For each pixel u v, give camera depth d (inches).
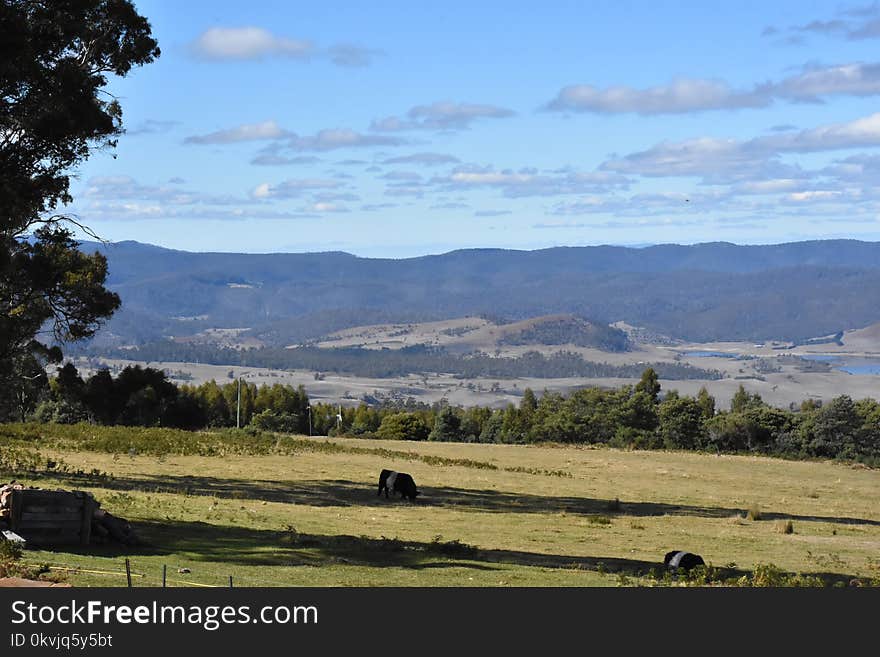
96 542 880.9
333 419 7283.5
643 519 1668.3
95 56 1320.1
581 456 3501.5
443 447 3823.8
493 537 1285.7
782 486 2655.0
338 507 1584.6
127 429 3058.6
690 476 2839.6
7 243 1392.7
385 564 935.7
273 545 1003.9
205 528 1111.0
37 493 836.0
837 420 4650.6
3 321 1622.8
